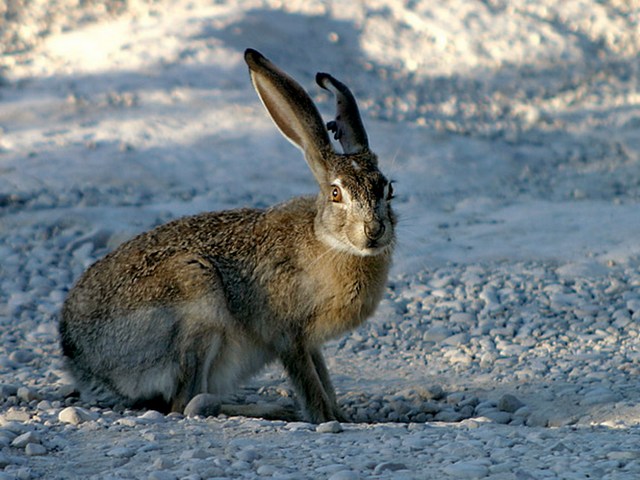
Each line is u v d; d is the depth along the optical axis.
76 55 54.81
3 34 57.94
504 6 67.50
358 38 61.38
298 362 20.62
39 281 30.64
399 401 21.20
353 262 19.81
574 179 44.03
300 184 41.81
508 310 27.84
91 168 41.78
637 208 37.72
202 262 20.30
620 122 53.00
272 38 58.12
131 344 20.38
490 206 39.19
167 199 39.19
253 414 20.80
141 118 47.19
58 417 18.41
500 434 16.67
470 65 60.53
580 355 23.92
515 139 49.97
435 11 65.19
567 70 61.19
